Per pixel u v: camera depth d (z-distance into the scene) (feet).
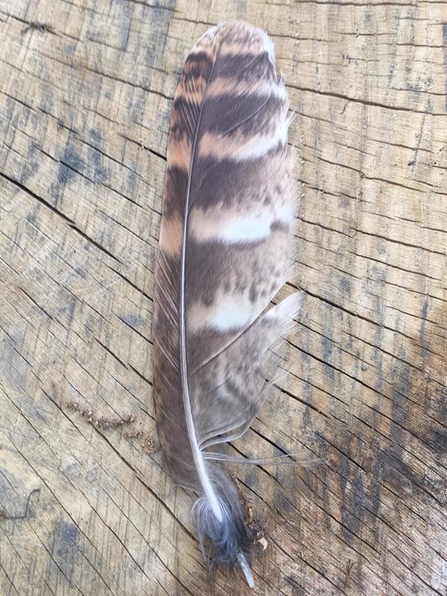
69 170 0.61
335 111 0.57
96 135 0.61
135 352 0.60
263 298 0.57
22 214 0.62
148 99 0.60
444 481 0.54
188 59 0.56
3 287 0.62
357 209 0.56
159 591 0.58
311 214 0.57
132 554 0.58
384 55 0.55
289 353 0.58
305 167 0.57
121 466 0.59
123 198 0.60
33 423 0.61
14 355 0.62
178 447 0.57
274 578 0.56
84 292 0.61
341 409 0.57
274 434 0.58
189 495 0.58
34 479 0.60
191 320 0.55
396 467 0.55
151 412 0.59
